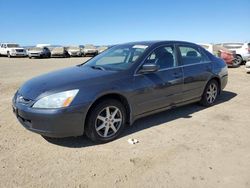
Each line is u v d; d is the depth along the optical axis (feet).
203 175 10.93
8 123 16.89
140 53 16.07
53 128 12.51
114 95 14.30
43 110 12.45
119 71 14.89
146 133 15.24
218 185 10.25
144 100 15.37
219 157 12.42
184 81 17.69
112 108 14.10
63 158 12.36
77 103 12.71
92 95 13.10
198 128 16.03
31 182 10.50
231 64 49.52
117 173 11.11
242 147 13.47
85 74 14.69
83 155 12.64
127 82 14.55
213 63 20.48
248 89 27.78
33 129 12.92
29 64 70.33
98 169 11.43
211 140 14.30
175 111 19.34
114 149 13.28
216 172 11.14
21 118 13.61
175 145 13.70
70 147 13.48
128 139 14.40
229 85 30.22
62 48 123.65
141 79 15.19
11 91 27.45
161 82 16.12
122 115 14.52
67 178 10.77
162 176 10.89
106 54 18.33
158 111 16.58
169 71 16.83
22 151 13.03
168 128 16.01
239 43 53.47
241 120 17.46
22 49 116.78
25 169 11.42
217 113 18.94
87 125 13.44
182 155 12.62
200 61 19.60
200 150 13.14
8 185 10.28
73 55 124.67
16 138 14.56
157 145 13.70
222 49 50.39
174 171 11.25
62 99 12.54
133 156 12.54
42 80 14.44
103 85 13.65
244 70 45.16
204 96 19.94
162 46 17.19
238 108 20.24
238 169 11.36
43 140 14.30
